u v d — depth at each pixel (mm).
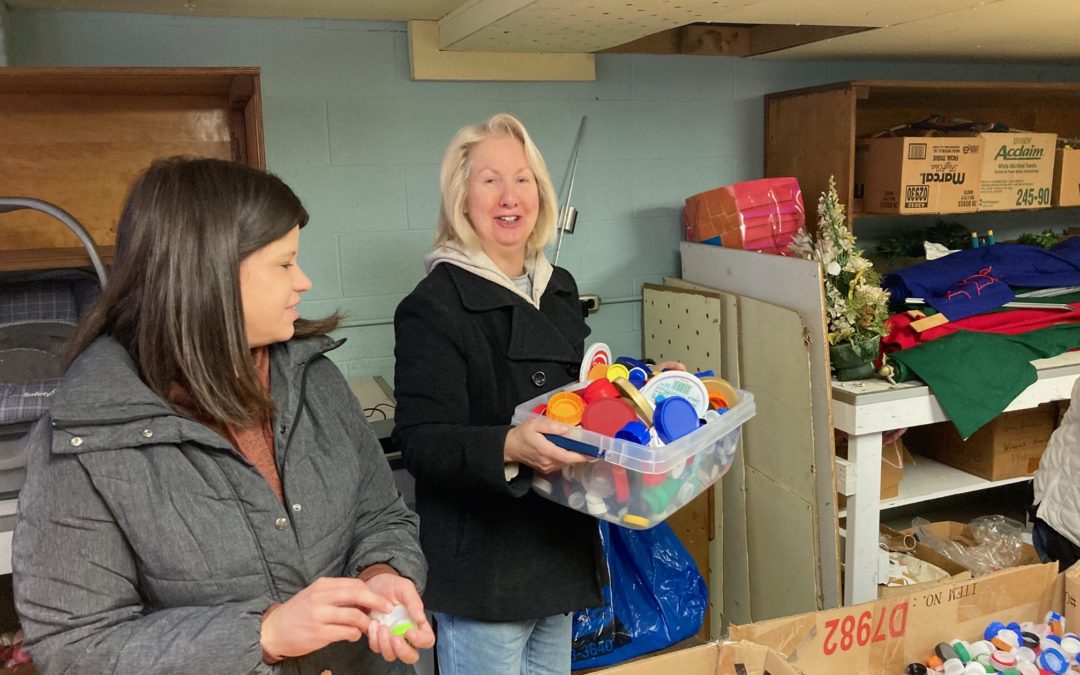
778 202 2488
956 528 2600
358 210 2373
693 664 1183
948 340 2340
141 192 906
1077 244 2955
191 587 921
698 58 2746
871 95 2916
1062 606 1455
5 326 1713
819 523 2109
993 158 2656
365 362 2453
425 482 1432
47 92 1941
